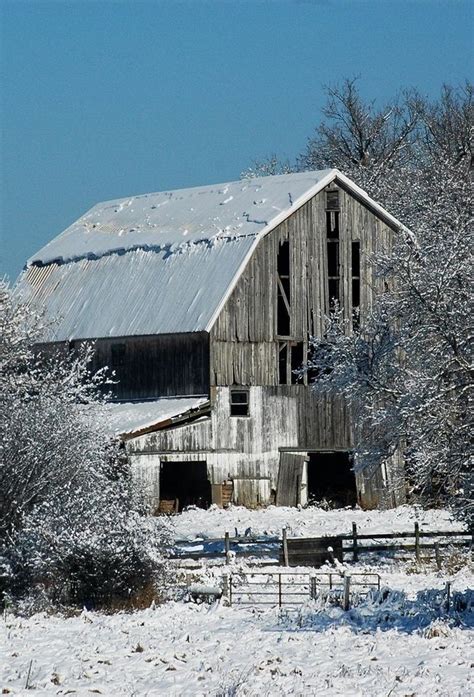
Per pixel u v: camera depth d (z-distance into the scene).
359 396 102.50
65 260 197.62
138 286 178.25
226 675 65.56
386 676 64.50
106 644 77.00
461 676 64.50
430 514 153.62
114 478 116.19
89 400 110.50
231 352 166.00
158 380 170.00
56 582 94.00
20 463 98.12
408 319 91.69
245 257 166.00
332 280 175.50
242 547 123.69
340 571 106.12
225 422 164.88
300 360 173.38
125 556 95.19
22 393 110.19
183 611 92.19
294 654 72.31
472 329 88.50
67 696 61.06
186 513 159.38
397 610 84.75
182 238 179.00
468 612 83.38
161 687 63.38
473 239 101.50
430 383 87.94
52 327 177.50
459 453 86.06
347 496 174.12
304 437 170.38
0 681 65.69
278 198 174.50
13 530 96.31
